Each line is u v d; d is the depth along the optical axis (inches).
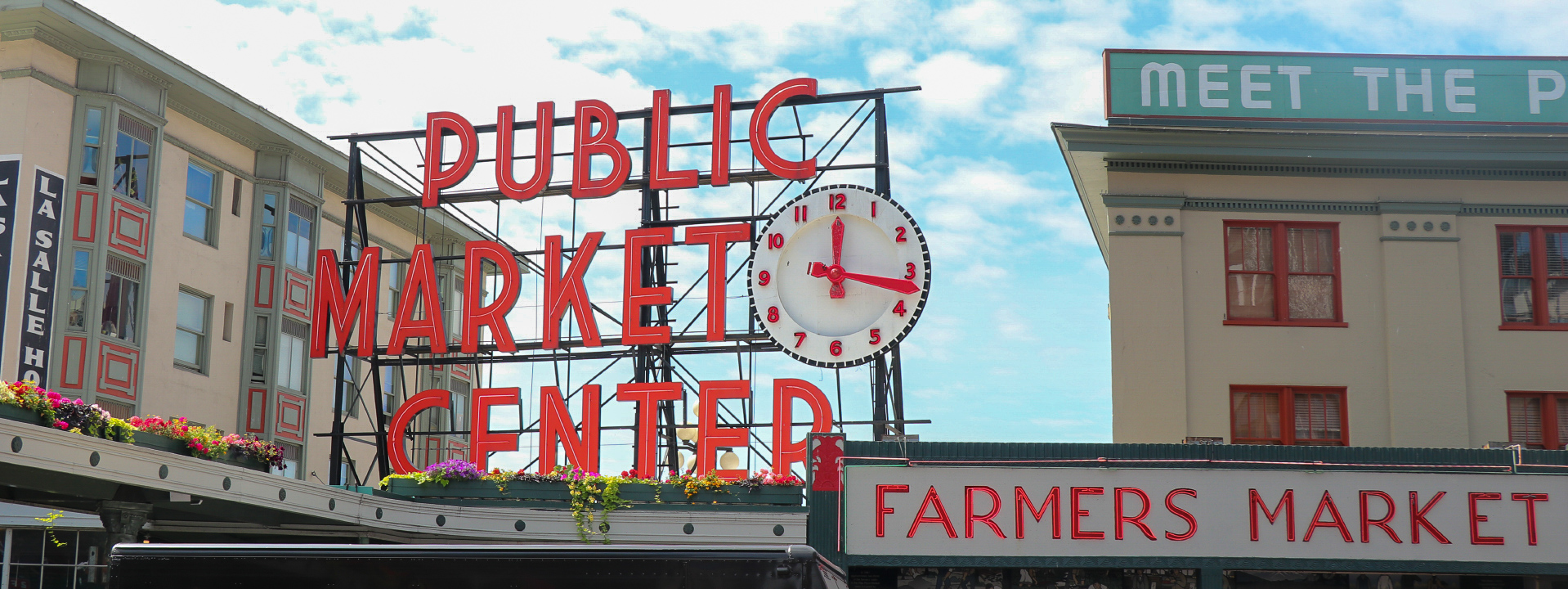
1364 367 992.2
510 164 1333.7
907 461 928.9
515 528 1019.9
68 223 1307.8
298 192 1665.8
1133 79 1019.9
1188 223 1013.8
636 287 1263.5
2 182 1264.8
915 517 921.5
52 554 1507.1
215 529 1043.9
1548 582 936.9
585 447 1198.9
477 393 1240.8
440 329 1302.9
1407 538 905.5
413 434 1266.0
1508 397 987.9
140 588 534.3
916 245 1204.5
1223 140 999.0
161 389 1424.7
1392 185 1016.2
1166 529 912.3
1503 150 995.9
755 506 1006.4
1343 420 988.6
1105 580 941.8
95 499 896.3
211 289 1528.1
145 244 1390.3
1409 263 1003.3
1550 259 1007.0
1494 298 999.6
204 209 1536.7
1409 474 913.5
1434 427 976.3
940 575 948.6
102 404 1318.9
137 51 1376.7
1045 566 910.4
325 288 1336.1
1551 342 991.0
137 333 1379.2
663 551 517.3
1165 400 981.2
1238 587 944.3
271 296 1603.1
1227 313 1001.5
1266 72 1021.2
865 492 927.7
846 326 1197.1
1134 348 990.4
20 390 757.9
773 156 1272.1
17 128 1272.1
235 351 1567.4
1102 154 1011.9
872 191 1224.2
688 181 1278.3
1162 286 999.0
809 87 1278.3
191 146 1505.9
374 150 1375.5
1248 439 984.3
